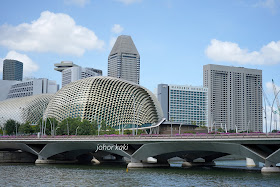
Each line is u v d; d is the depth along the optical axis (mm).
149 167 86562
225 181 59375
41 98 189750
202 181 59562
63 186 54562
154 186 54312
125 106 158125
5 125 154625
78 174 69875
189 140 72312
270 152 72812
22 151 107438
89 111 151375
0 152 103500
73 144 89875
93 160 114500
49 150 96562
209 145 72750
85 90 155625
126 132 134500
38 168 83125
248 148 69062
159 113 170250
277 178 62438
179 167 88312
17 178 63688
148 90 170375
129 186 54312
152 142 77812
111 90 158750
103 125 140875
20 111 179875
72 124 127625
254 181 59000
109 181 59656
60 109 157125
